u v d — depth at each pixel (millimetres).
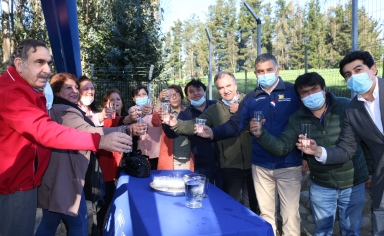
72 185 2504
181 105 4277
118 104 4348
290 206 2980
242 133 3432
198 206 2215
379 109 2475
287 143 2811
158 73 13797
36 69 2139
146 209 2164
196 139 3590
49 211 2506
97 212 3689
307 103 2705
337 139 2729
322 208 2822
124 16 13812
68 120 2559
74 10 5891
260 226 1905
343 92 4688
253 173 3209
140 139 3943
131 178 3006
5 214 2135
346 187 2719
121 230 2346
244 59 47250
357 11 3533
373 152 2582
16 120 1958
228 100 3453
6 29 13977
